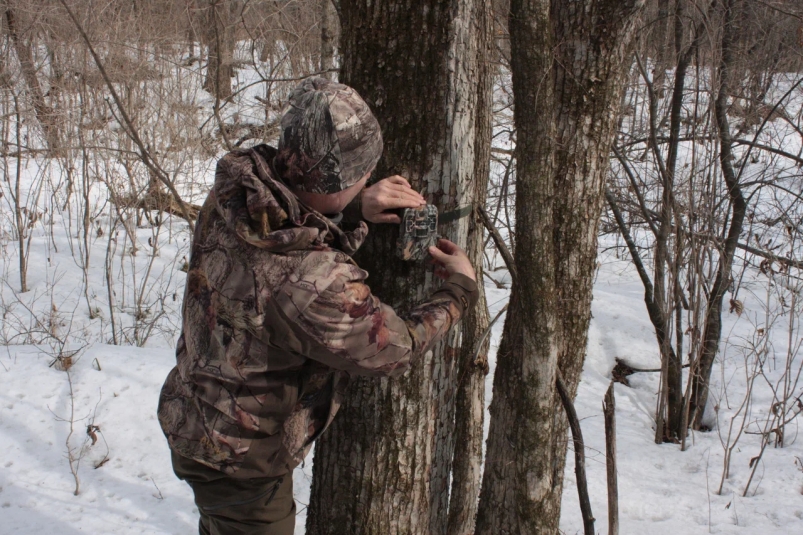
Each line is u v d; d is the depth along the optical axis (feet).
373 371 4.89
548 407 6.50
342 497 6.83
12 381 12.35
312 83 4.79
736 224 14.03
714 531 10.27
